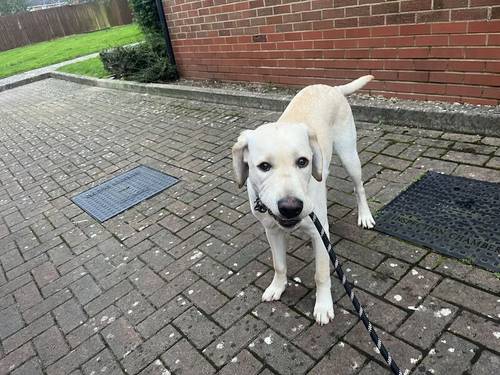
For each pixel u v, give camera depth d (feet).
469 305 3.93
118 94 15.52
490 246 4.52
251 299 4.59
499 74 6.62
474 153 6.33
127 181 8.14
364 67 8.41
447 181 5.83
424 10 7.06
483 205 5.18
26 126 13.89
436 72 7.34
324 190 4.27
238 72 11.54
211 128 9.91
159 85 13.89
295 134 3.51
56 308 5.08
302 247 5.24
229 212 6.37
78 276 5.59
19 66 27.99
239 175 3.92
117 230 6.50
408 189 5.86
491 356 3.44
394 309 4.07
